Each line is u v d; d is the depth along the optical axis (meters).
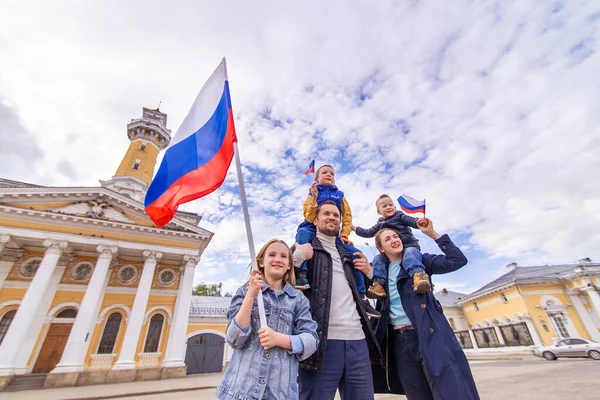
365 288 2.96
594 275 21.66
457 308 31.48
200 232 20.80
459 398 2.01
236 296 2.20
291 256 2.51
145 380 15.73
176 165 3.36
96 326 17.22
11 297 16.83
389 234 3.16
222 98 3.46
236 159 2.89
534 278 23.48
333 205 3.02
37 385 14.03
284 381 1.83
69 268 18.59
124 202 19.77
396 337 2.74
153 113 34.28
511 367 13.73
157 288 19.78
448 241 2.84
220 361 22.91
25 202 17.55
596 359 15.01
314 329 2.11
